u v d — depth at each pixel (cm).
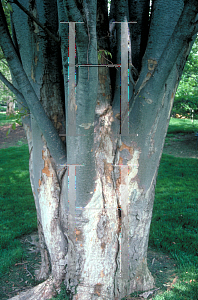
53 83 279
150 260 359
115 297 275
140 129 250
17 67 223
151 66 239
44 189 287
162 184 663
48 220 289
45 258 316
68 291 276
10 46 218
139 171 262
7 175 756
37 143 283
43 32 265
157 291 293
